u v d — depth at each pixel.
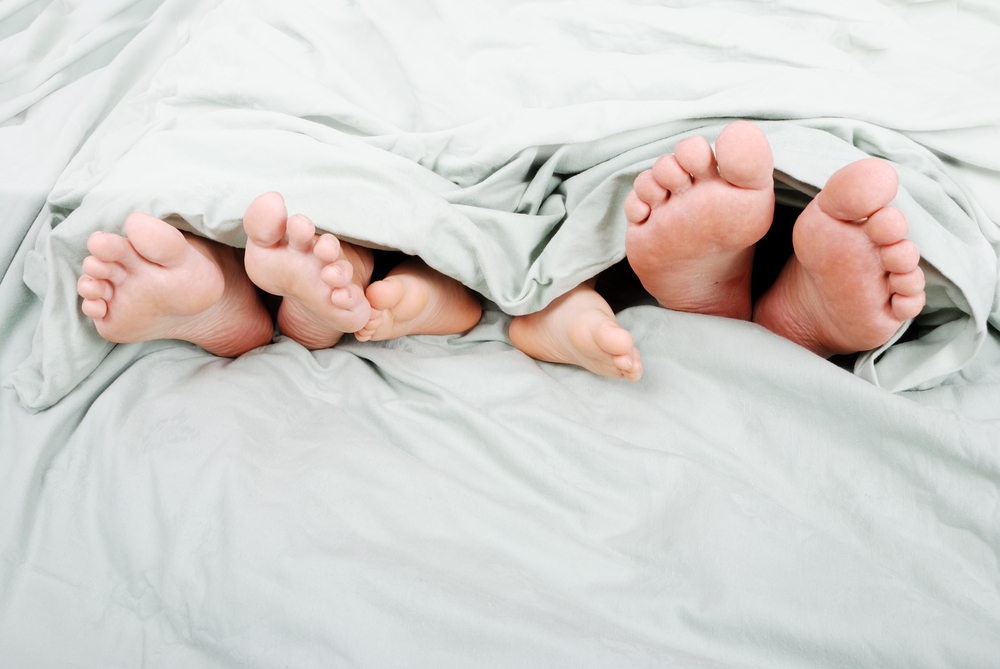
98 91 1.18
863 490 0.92
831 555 0.87
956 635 0.83
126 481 0.94
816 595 0.85
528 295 1.02
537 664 0.83
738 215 0.89
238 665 0.85
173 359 1.07
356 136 1.04
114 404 1.00
